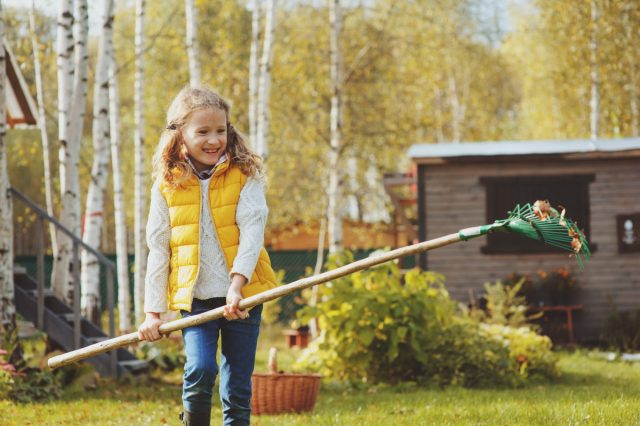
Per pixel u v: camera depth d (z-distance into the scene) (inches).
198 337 165.9
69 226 468.1
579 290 665.6
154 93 923.4
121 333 609.6
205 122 168.6
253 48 751.7
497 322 561.3
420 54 792.9
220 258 168.9
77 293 401.1
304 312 422.6
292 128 819.4
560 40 956.6
